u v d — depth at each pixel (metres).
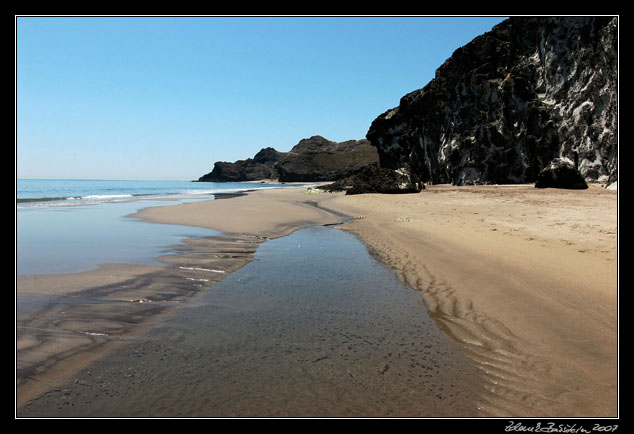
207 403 3.16
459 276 6.89
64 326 4.62
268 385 3.46
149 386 3.39
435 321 5.04
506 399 3.20
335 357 4.02
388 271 7.82
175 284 6.67
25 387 3.29
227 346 4.26
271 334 4.62
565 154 32.75
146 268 7.64
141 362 3.84
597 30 31.75
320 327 4.85
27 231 12.74
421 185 35.75
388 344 4.35
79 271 7.23
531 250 8.09
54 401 3.11
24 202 28.78
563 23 35.19
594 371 3.47
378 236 12.37
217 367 3.77
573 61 33.91
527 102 36.81
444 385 3.45
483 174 38.78
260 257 9.23
